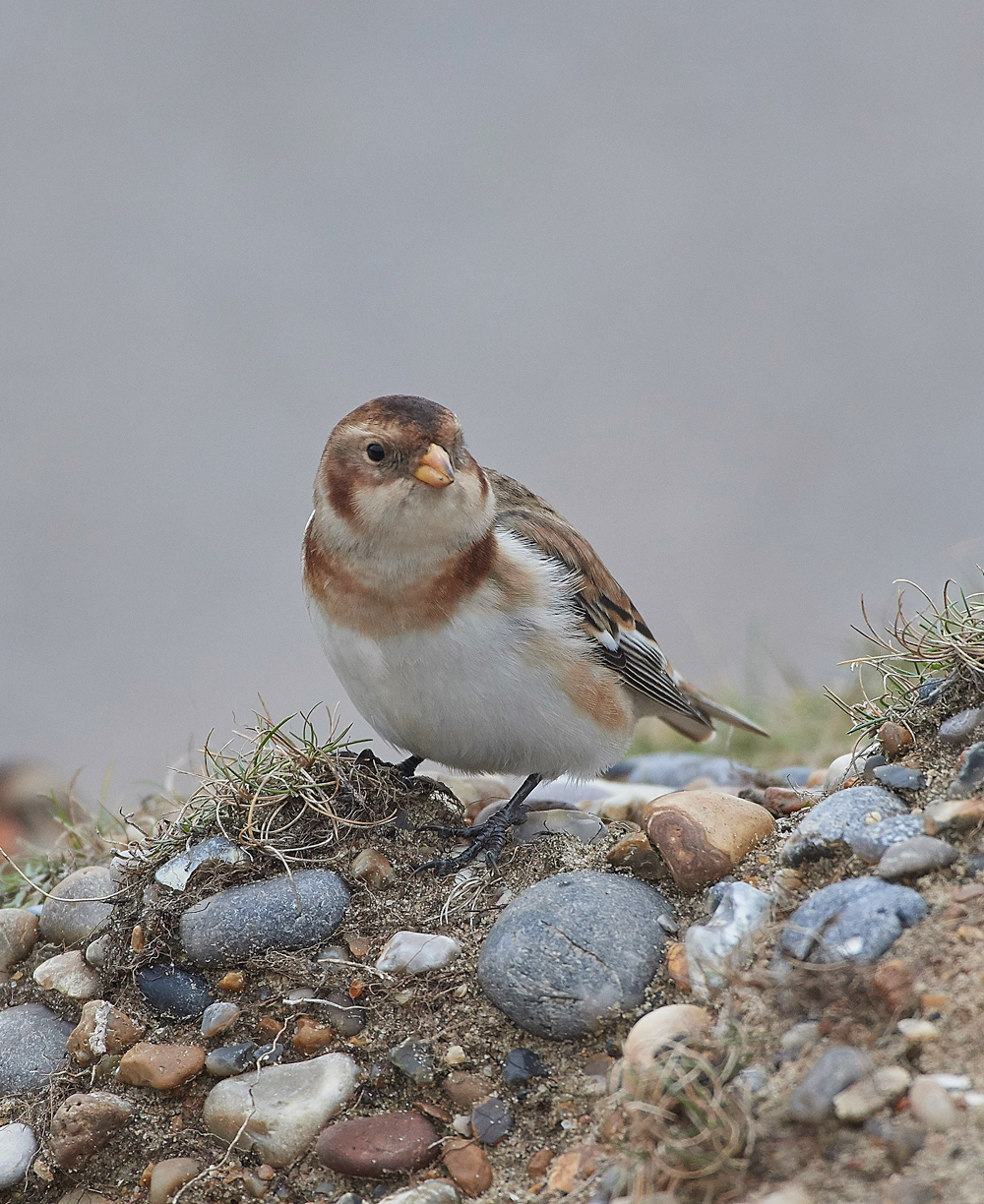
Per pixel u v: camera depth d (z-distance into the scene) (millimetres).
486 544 8289
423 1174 6199
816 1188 4969
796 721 13039
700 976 6387
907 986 5625
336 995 6977
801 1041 5637
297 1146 6410
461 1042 6641
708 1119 5258
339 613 8336
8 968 8172
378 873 7711
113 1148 6762
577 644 8594
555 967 6566
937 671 7863
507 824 8219
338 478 8227
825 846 6672
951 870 6242
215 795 7980
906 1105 5172
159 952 7336
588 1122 6152
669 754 11898
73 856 9891
